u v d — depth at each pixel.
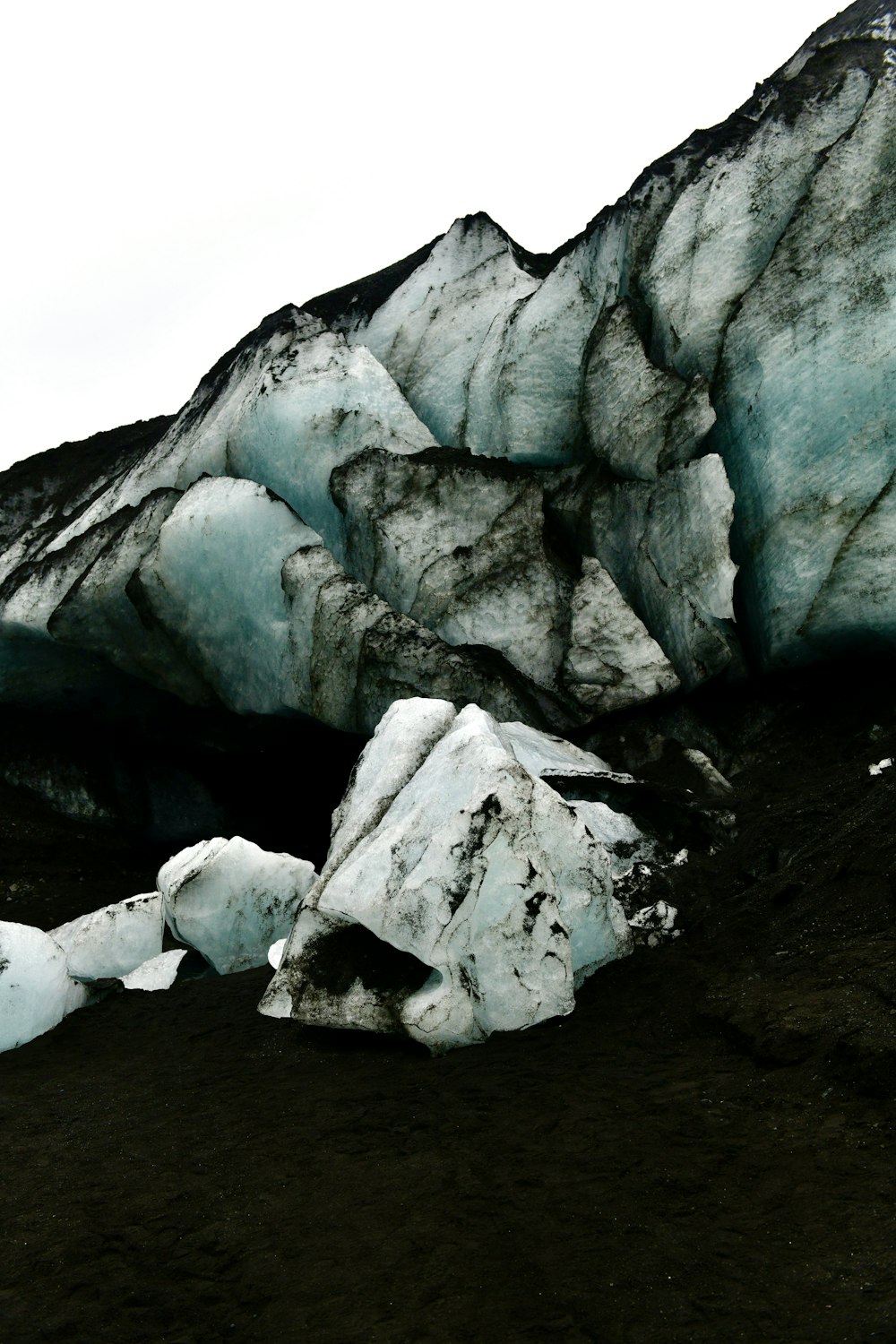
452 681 11.57
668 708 11.23
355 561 12.73
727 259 11.64
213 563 13.08
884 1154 3.61
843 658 10.55
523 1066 5.24
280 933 9.15
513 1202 3.75
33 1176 4.62
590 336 12.68
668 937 6.86
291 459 13.06
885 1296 2.82
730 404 11.17
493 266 14.80
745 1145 3.89
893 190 10.62
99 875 15.02
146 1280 3.57
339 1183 4.13
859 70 11.70
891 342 10.15
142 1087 5.89
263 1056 6.15
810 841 7.36
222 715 14.94
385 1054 5.87
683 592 11.00
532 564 12.06
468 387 13.67
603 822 8.41
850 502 10.15
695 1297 2.99
